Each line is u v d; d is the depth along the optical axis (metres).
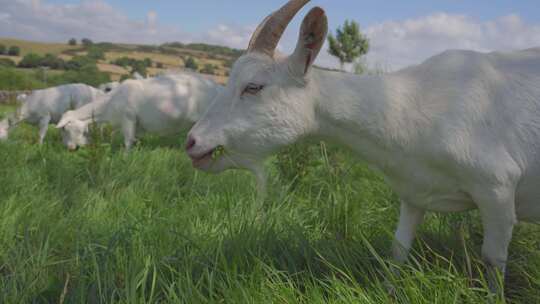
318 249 1.49
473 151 1.23
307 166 2.36
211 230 1.71
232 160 1.31
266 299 1.22
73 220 1.79
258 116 1.26
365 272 1.40
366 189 2.21
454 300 1.15
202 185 2.32
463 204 1.34
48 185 2.23
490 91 1.28
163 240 1.56
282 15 1.25
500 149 1.25
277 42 1.27
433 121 1.27
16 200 1.92
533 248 1.56
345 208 1.79
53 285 1.37
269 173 2.37
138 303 1.23
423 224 1.77
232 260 1.39
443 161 1.26
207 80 4.11
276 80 1.25
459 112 1.26
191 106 3.93
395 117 1.28
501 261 1.30
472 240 1.64
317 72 1.31
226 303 1.23
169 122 3.91
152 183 2.32
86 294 1.31
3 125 4.77
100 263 1.42
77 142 3.80
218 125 1.28
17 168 2.49
